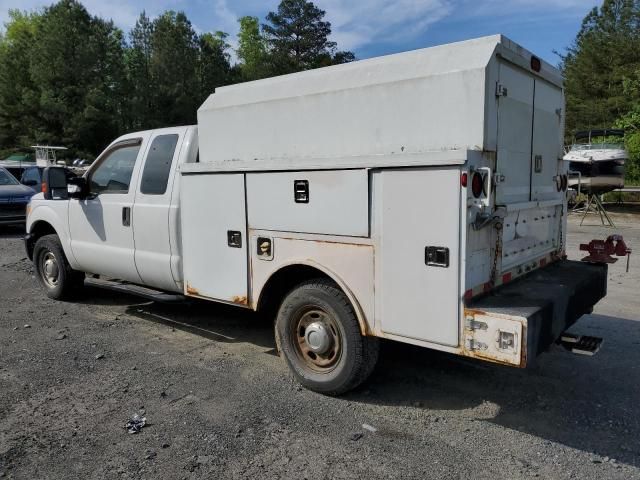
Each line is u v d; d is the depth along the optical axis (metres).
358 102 4.00
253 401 4.14
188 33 52.62
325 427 3.74
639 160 21.44
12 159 30.69
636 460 3.34
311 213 4.06
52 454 3.41
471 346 3.36
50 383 4.48
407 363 4.93
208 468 3.25
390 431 3.69
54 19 46.22
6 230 15.00
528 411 3.99
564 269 4.58
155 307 6.85
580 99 35.72
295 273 4.54
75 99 46.28
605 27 36.12
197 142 5.26
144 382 4.50
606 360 4.98
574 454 3.40
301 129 4.34
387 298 3.72
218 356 5.12
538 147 4.36
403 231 3.58
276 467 3.26
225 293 4.80
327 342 4.15
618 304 6.86
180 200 5.10
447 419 3.87
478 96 3.48
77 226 6.44
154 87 49.56
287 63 57.19
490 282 3.70
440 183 3.40
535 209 4.38
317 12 58.06
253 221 4.48
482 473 3.19
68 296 7.11
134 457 3.37
